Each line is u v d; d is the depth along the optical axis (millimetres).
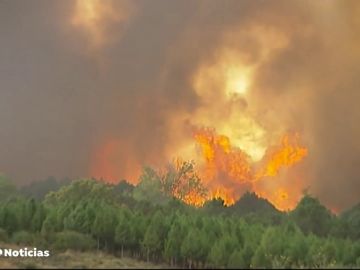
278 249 74062
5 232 89938
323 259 73438
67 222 90125
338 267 70000
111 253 85500
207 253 77188
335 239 84562
